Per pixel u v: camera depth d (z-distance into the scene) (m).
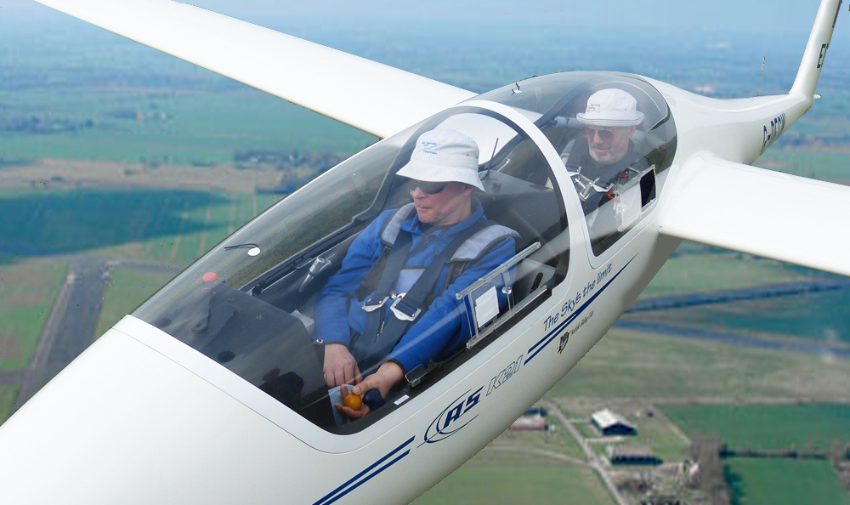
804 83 7.79
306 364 2.62
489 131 3.63
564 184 3.62
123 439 2.35
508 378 3.33
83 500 2.23
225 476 2.35
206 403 2.43
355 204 3.28
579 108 4.17
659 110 4.88
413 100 6.40
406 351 2.81
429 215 3.15
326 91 6.50
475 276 3.07
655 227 4.60
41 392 2.62
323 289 2.93
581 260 3.66
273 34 7.55
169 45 7.14
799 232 4.54
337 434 2.58
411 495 3.13
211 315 2.74
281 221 3.28
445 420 3.01
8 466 2.32
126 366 2.57
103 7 7.73
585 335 4.10
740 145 6.21
